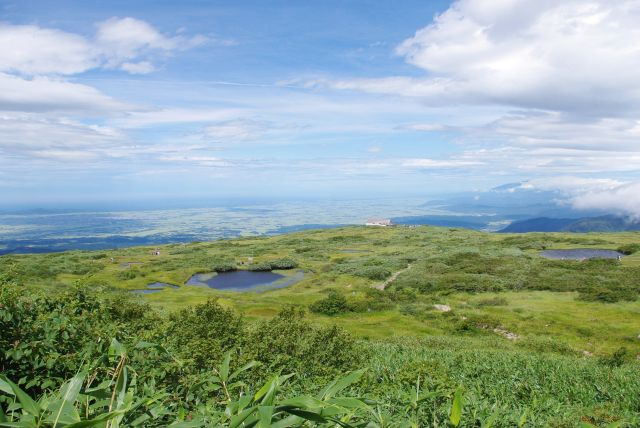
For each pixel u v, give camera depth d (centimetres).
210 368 854
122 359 309
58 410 206
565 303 5059
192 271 8625
